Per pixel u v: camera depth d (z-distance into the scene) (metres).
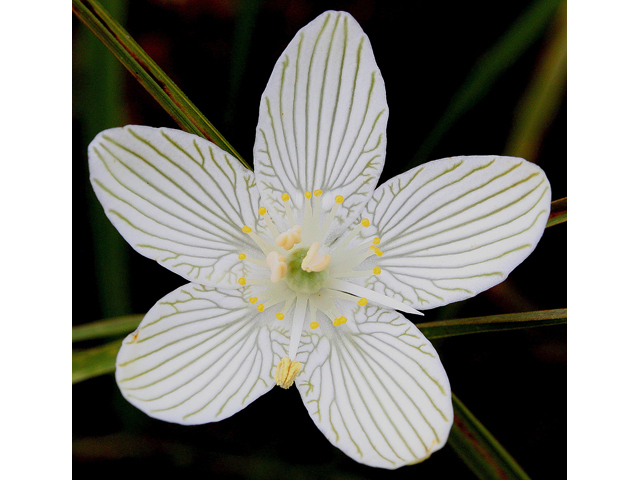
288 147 0.08
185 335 0.07
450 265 0.07
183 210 0.07
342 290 0.08
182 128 0.08
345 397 0.07
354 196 0.08
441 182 0.07
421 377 0.07
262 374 0.07
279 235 0.07
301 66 0.07
